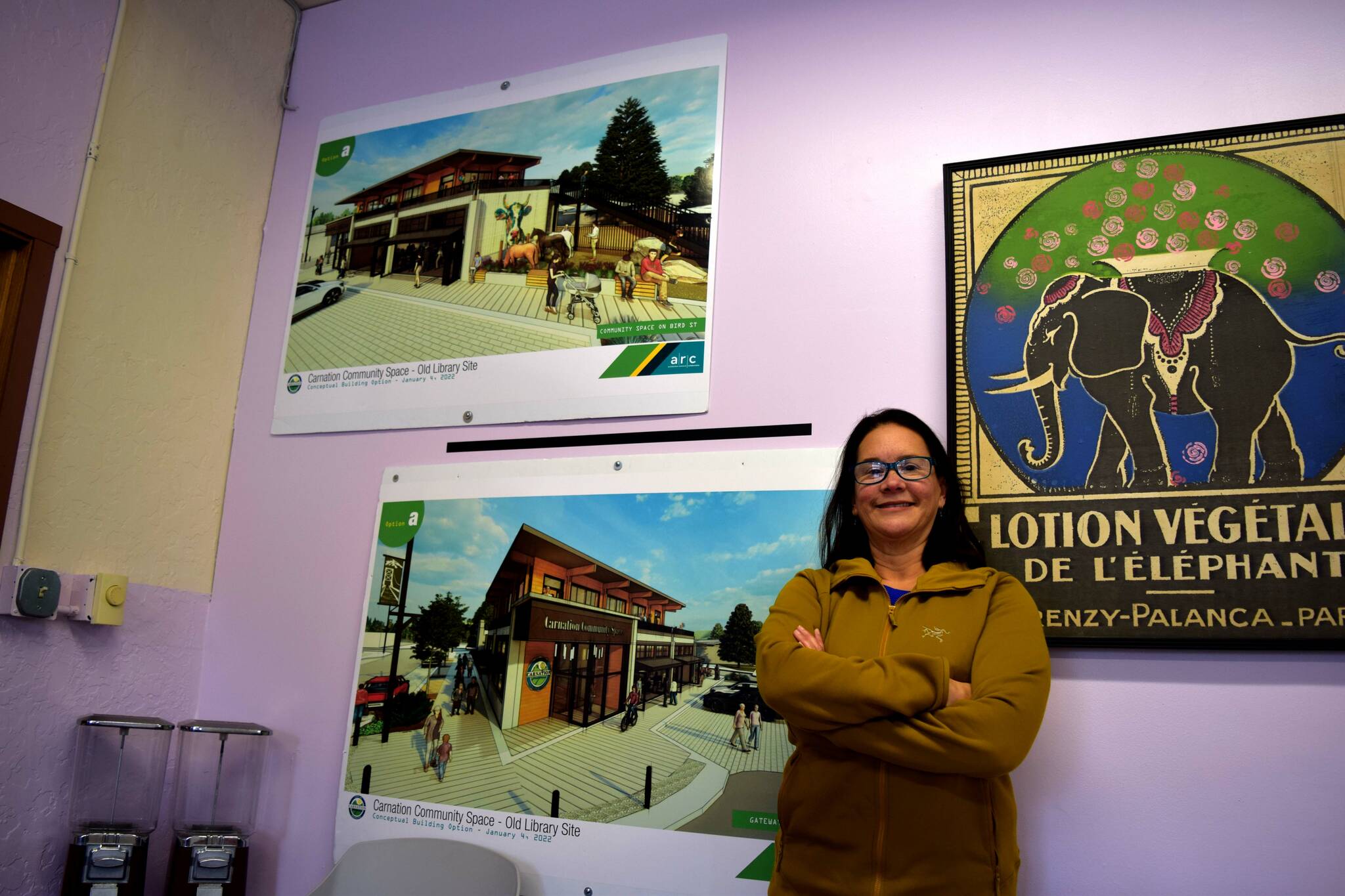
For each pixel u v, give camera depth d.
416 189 2.54
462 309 2.39
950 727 1.31
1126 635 1.69
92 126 2.22
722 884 1.83
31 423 2.04
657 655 1.99
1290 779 1.59
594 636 2.05
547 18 2.51
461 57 2.59
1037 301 1.88
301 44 2.83
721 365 2.11
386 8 2.74
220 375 2.53
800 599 1.60
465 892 1.94
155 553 2.31
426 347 2.40
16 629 1.98
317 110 2.74
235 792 2.25
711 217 2.19
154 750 2.18
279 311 2.60
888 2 2.18
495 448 2.26
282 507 2.44
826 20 2.22
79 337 2.16
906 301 2.00
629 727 1.97
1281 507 1.66
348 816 2.14
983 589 1.53
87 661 2.12
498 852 1.99
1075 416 1.81
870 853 1.36
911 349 1.97
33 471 2.02
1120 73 1.97
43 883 1.99
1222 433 1.72
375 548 2.30
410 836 2.08
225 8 2.60
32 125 2.09
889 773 1.38
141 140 2.34
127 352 2.28
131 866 1.97
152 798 2.15
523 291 2.34
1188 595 1.68
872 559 1.71
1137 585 1.71
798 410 2.02
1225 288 1.78
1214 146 1.84
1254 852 1.58
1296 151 1.79
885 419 1.75
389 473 2.35
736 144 2.23
